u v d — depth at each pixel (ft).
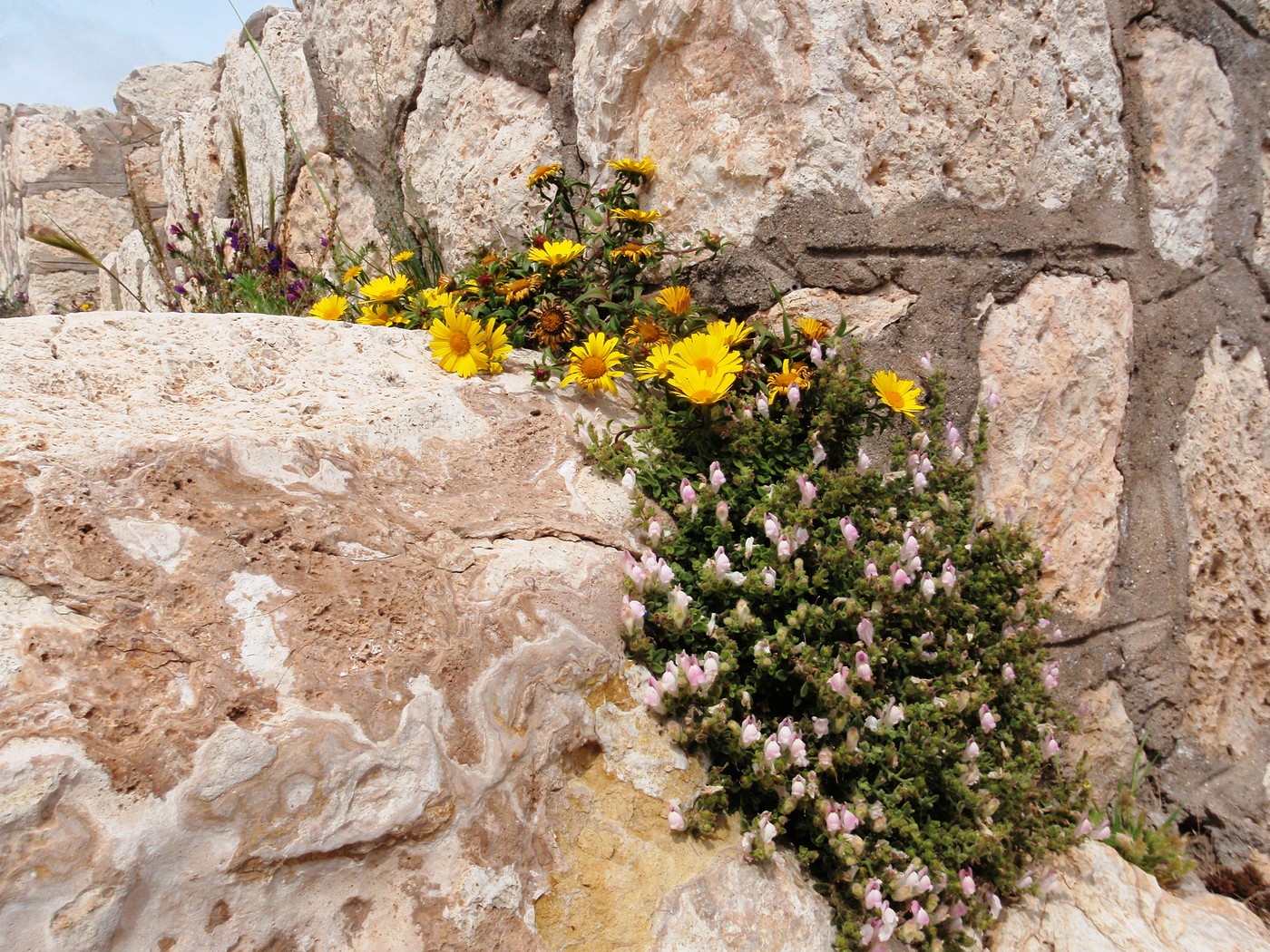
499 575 6.39
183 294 14.65
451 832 5.39
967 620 7.55
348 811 5.05
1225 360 10.28
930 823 6.82
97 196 22.75
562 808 6.01
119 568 5.18
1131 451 9.71
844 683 6.54
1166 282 9.88
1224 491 10.10
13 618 4.77
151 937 4.46
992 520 8.19
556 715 6.12
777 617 7.32
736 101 8.62
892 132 8.47
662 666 6.73
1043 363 8.98
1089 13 9.33
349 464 6.64
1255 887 8.80
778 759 6.43
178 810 4.58
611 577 6.87
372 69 12.65
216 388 7.20
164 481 5.66
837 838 6.26
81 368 6.77
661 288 9.39
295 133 13.85
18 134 22.48
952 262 8.69
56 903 4.22
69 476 5.37
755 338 8.50
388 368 7.97
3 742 4.34
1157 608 9.65
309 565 5.76
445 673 5.69
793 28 8.24
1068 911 7.63
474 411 7.70
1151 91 9.87
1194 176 10.17
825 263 8.49
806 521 7.25
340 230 13.89
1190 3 10.12
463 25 11.00
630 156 9.58
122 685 4.77
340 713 5.19
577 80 9.80
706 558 7.47
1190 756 9.62
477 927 5.30
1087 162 9.37
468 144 11.19
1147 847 8.73
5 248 25.44
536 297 9.00
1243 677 10.05
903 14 8.42
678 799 6.36
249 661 5.15
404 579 5.99
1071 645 9.20
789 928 6.12
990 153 8.80
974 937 6.95
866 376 8.45
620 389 8.73
